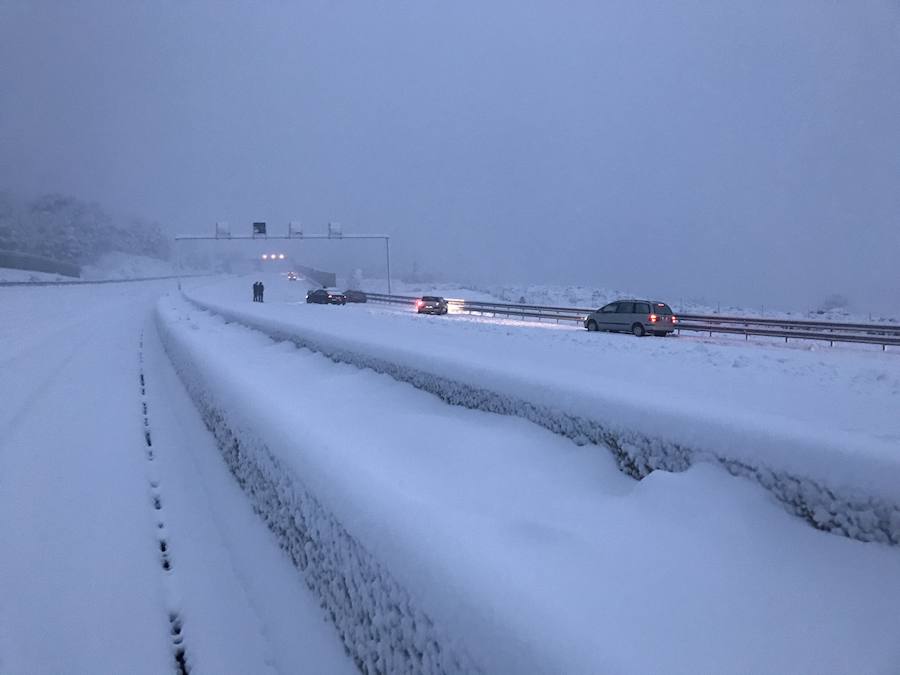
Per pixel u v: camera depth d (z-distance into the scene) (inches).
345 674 92.2
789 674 64.6
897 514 87.4
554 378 173.9
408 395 238.7
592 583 77.0
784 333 927.7
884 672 65.8
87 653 122.0
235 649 116.0
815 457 98.9
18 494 212.5
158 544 171.8
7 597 143.6
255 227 2694.4
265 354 403.2
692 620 72.2
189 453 257.6
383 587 81.4
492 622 60.2
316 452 117.6
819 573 85.9
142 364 569.3
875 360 595.8
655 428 131.8
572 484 132.0
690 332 1157.1
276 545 139.8
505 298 2206.0
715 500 108.0
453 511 93.9
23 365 553.9
